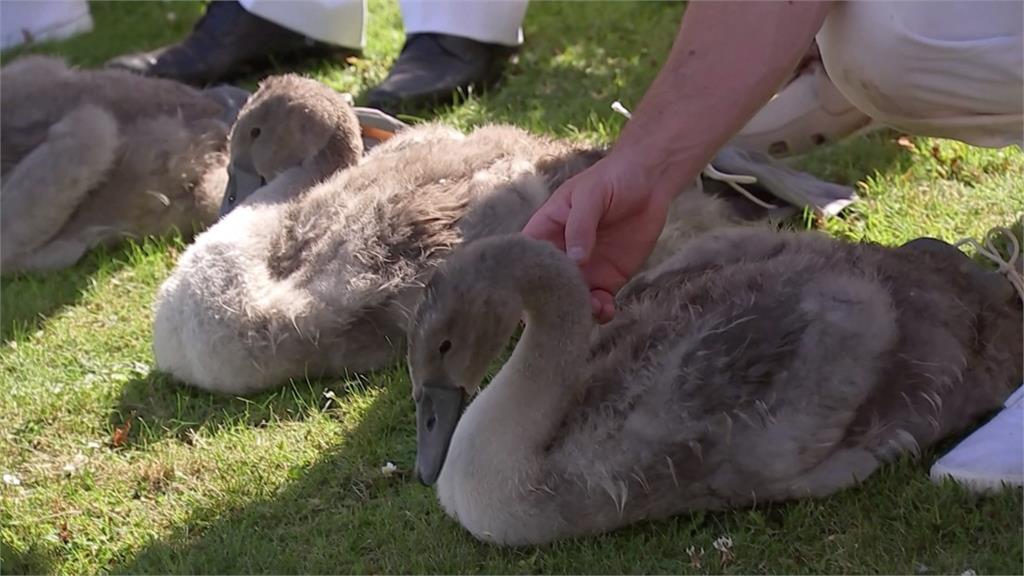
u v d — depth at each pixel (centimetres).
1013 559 171
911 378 180
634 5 323
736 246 193
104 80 259
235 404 211
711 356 175
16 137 251
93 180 247
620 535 180
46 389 215
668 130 183
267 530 188
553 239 183
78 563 187
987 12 192
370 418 202
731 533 178
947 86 197
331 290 209
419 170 218
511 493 177
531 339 177
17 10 346
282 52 311
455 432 181
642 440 174
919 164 242
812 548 175
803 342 176
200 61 306
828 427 176
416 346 175
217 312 210
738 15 182
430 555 180
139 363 221
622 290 193
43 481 200
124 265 246
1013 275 194
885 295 181
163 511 192
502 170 217
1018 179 234
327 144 238
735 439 175
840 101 246
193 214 257
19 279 248
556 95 281
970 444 179
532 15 322
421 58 285
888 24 194
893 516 177
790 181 233
